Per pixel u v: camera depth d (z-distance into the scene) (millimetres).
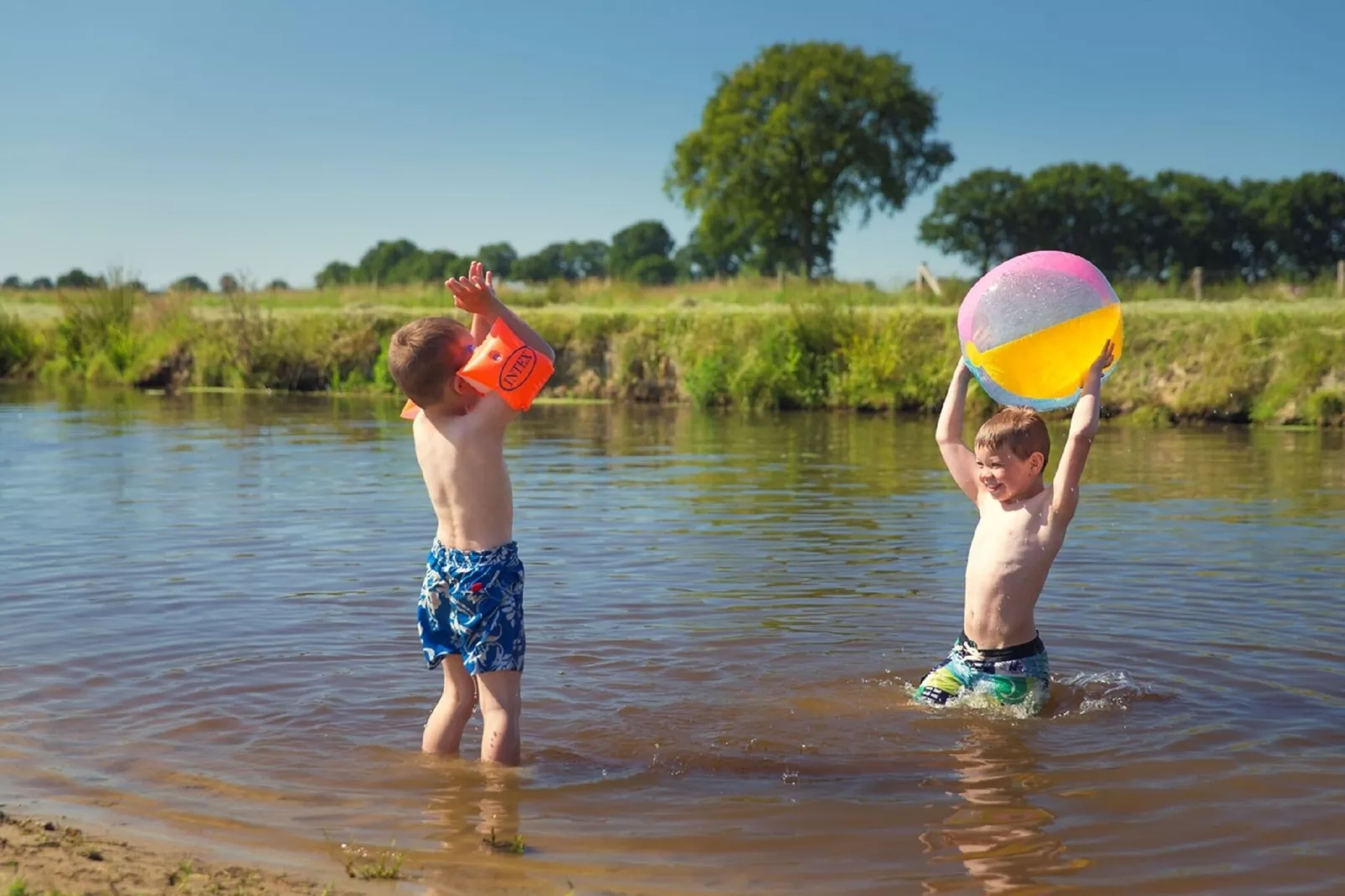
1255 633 5797
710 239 61094
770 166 57656
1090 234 81188
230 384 26906
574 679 5074
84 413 19688
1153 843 3449
